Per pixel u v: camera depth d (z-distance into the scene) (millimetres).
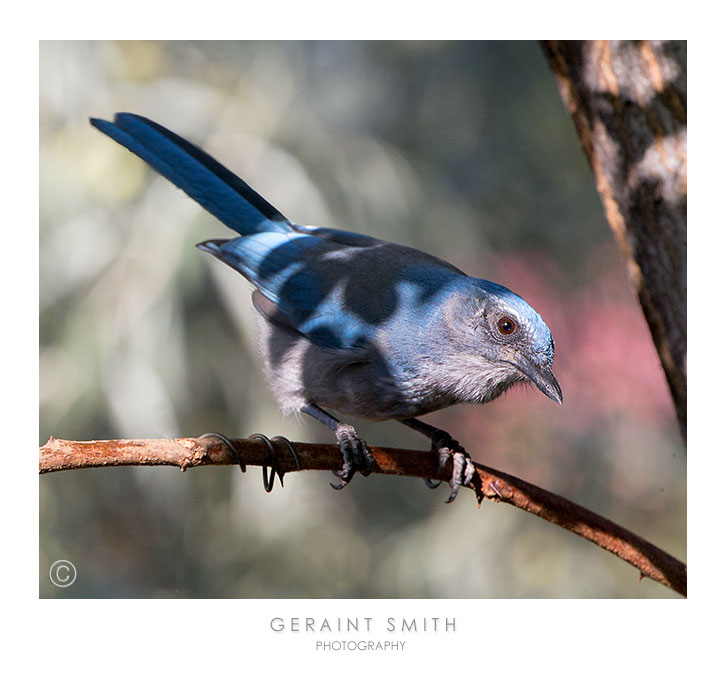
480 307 6781
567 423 14695
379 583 14672
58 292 13141
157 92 13539
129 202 13234
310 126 14812
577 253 16250
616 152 5957
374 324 6887
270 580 14336
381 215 14648
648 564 6176
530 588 14375
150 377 13047
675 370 5887
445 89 17219
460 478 6312
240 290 13234
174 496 14344
